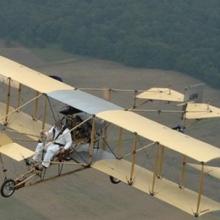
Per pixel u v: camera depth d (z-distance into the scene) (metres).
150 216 122.19
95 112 58.97
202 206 56.22
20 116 68.19
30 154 55.03
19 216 114.88
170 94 82.12
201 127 177.62
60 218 116.56
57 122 60.69
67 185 128.50
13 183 56.59
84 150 60.72
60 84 66.62
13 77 66.69
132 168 57.81
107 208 123.12
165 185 59.00
